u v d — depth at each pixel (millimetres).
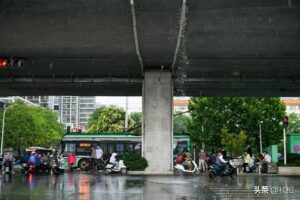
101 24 19828
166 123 28453
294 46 23109
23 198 13734
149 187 18156
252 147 49250
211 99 49281
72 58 26109
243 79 30844
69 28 20406
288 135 41938
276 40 22109
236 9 17906
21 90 35844
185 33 20938
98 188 17562
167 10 17922
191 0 16938
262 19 19047
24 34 21312
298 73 29922
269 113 48500
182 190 16844
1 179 23641
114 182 21016
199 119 49812
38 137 75688
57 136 92375
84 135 39250
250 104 48562
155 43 22656
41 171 31312
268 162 31984
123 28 20344
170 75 28938
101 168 32750
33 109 86562
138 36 21375
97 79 31453
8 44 23062
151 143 28312
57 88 34562
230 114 48531
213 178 25312
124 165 28422
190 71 29578
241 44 22859
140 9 17859
